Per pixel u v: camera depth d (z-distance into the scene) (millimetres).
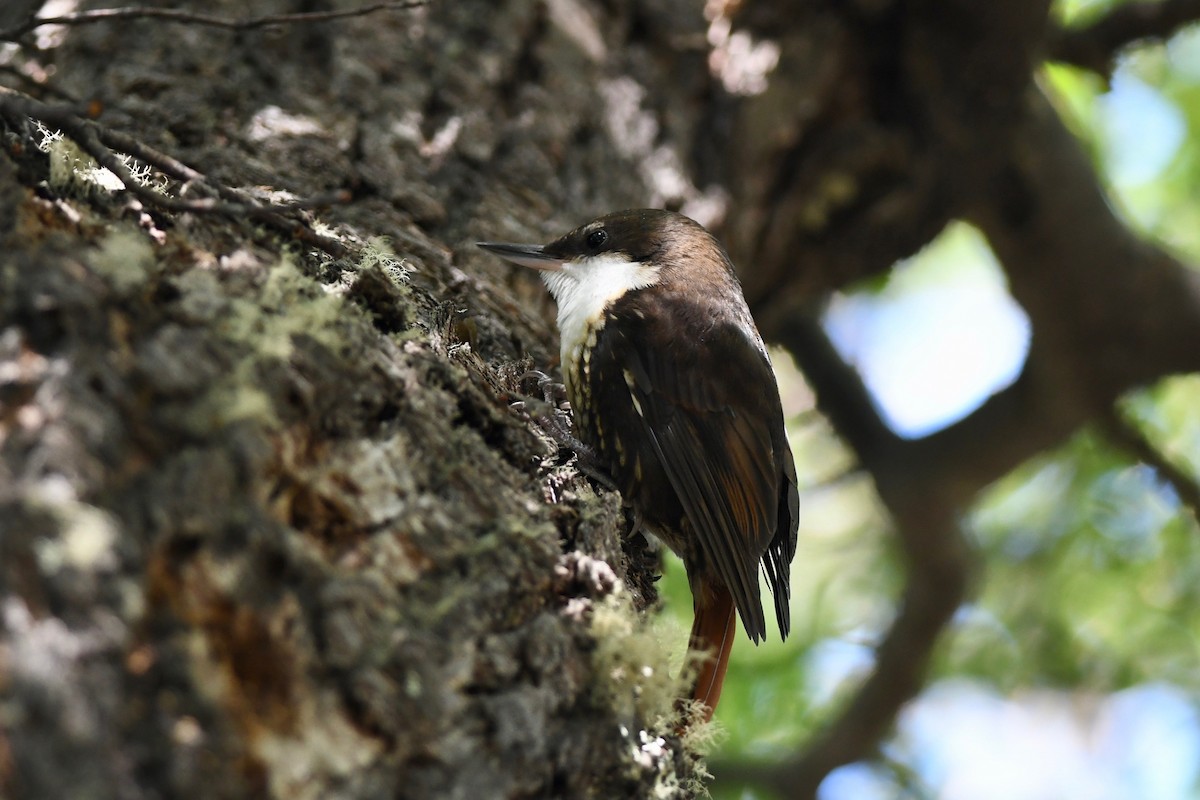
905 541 13156
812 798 12781
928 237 11266
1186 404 14727
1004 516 15523
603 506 5453
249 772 3482
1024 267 12023
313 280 4848
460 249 7430
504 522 4656
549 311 8234
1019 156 11180
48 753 3117
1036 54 10258
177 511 3693
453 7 9055
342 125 7609
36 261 3936
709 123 9898
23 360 3695
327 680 3795
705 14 10414
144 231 4594
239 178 6691
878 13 10266
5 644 3180
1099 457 14602
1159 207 14664
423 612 4168
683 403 7402
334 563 4074
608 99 9242
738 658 13180
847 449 14023
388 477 4402
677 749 4938
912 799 14586
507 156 8305
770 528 7570
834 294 13555
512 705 4156
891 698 12961
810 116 10047
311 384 4320
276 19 5719
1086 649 14797
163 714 3379
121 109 7039
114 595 3402
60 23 5465
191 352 4035
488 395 5465
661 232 7938
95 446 3615
